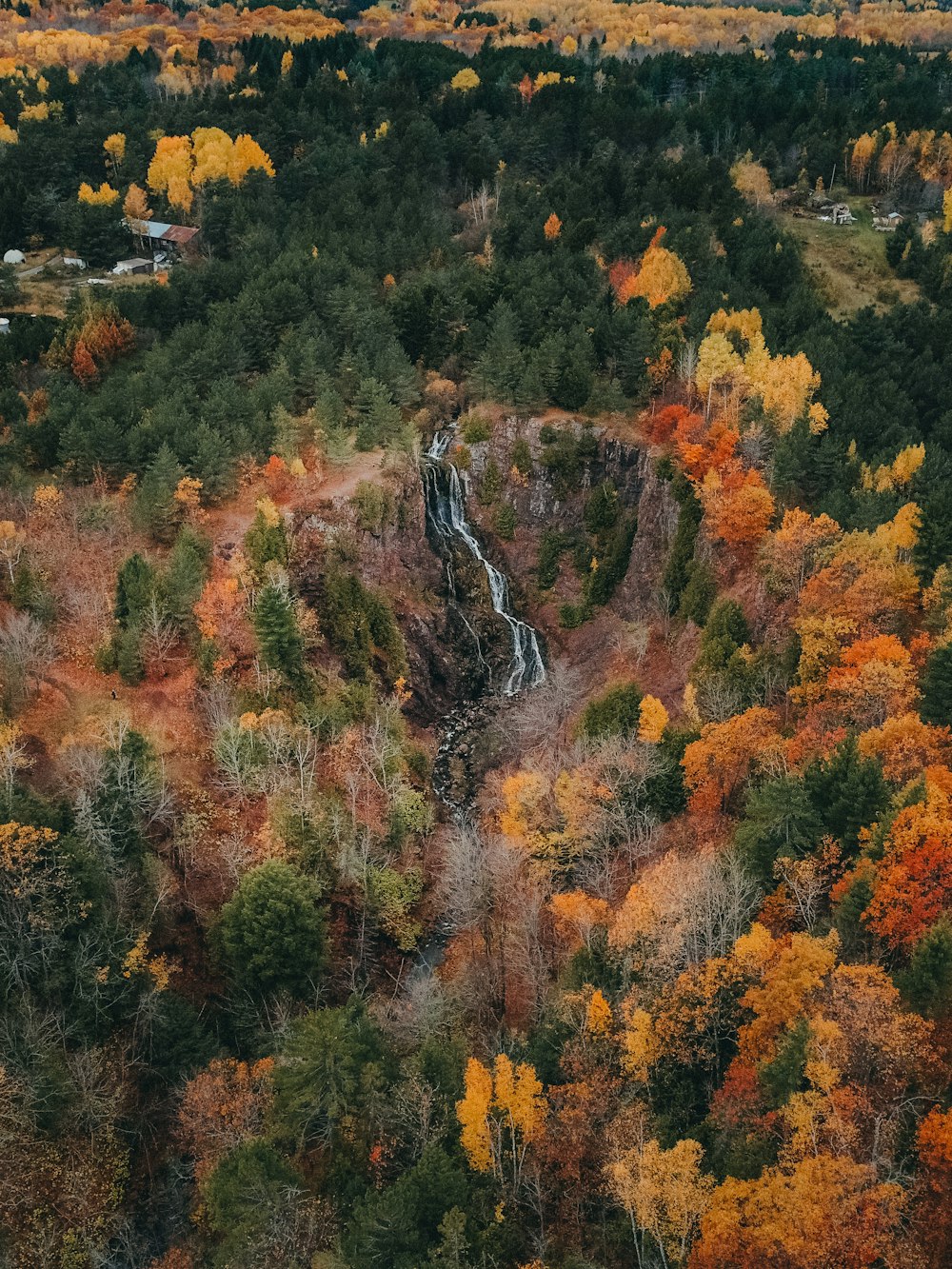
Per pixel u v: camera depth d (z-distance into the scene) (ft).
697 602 430.61
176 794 360.07
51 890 291.58
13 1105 265.34
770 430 452.35
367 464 480.23
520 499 503.61
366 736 406.00
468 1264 223.92
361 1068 260.21
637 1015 249.75
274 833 354.33
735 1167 222.69
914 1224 206.59
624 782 340.80
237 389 476.54
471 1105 238.48
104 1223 267.39
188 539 415.64
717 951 267.80
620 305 538.47
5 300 649.61
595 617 483.51
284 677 397.60
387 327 532.73
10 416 478.59
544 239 618.85
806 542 388.57
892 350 543.39
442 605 480.23
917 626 366.02
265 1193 241.35
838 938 242.58
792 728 353.72
